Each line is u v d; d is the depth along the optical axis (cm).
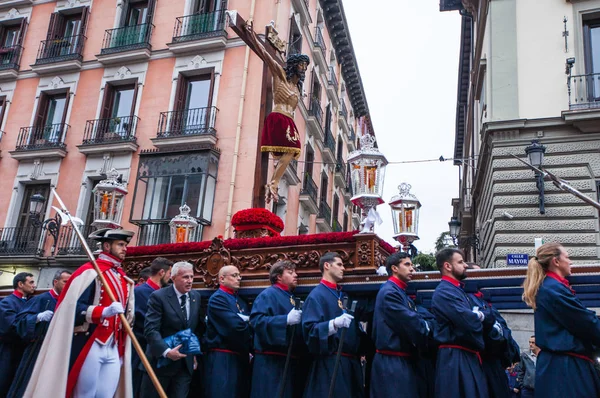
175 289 523
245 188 1653
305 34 2158
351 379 466
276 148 766
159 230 1669
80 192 1862
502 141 1291
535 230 1198
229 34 1842
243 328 508
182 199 1664
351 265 520
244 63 1781
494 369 466
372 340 483
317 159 2333
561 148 1237
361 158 568
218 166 1703
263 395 477
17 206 1942
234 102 1756
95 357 446
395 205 786
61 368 424
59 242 1831
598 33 1319
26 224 1923
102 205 841
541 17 1357
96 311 438
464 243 2309
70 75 2030
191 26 1884
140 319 564
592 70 1291
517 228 1212
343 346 468
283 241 569
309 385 462
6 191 1972
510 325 1035
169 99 1847
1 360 611
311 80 2234
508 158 1273
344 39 2705
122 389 473
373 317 467
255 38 753
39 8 2173
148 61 1920
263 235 680
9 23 2206
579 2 1330
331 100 2556
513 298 556
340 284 509
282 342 462
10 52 2150
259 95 1739
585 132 1227
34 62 2103
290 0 1991
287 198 1923
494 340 454
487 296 528
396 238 769
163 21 1948
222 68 1806
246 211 696
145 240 1672
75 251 1780
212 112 1761
